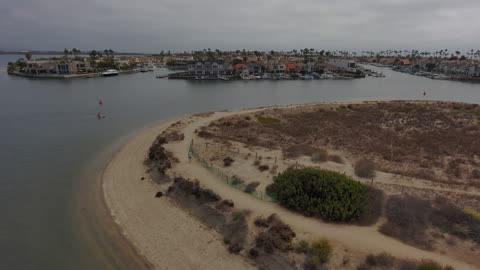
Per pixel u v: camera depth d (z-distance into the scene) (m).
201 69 178.88
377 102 92.69
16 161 46.25
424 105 85.75
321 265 22.45
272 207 29.98
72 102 96.06
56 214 31.92
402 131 60.44
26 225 30.03
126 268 24.52
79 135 60.41
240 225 27.55
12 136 58.97
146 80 165.50
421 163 42.88
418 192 32.09
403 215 27.06
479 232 24.59
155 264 24.92
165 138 53.91
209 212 30.22
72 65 180.00
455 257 22.67
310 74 186.62
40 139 57.38
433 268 20.66
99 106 90.44
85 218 31.16
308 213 28.33
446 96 120.94
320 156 43.53
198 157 44.22
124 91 123.19
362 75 192.75
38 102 95.06
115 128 66.19
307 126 65.00
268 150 47.38
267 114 75.81
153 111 85.12
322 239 24.12
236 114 75.38
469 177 38.53
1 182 39.09
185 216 30.89
